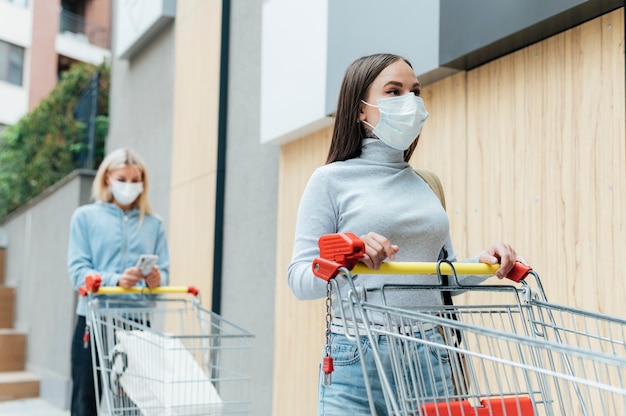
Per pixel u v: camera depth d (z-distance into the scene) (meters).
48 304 7.87
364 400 1.78
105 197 3.83
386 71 1.95
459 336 1.87
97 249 3.72
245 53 5.23
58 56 20.73
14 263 9.70
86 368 3.46
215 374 3.33
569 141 2.65
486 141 3.01
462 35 2.94
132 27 7.22
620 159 2.46
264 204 4.84
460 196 3.13
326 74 3.84
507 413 1.69
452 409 1.64
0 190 10.87
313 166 4.20
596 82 2.55
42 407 6.93
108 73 9.52
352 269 1.65
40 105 10.45
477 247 3.02
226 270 5.29
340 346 1.80
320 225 1.87
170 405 2.83
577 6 2.47
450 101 3.22
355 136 1.99
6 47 19.52
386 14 3.40
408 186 1.94
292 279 1.83
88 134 8.62
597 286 2.51
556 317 2.63
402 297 1.83
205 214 5.57
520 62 2.87
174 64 6.51
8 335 8.35
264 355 4.69
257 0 5.11
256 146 5.00
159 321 5.86
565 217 2.65
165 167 6.56
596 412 2.40
